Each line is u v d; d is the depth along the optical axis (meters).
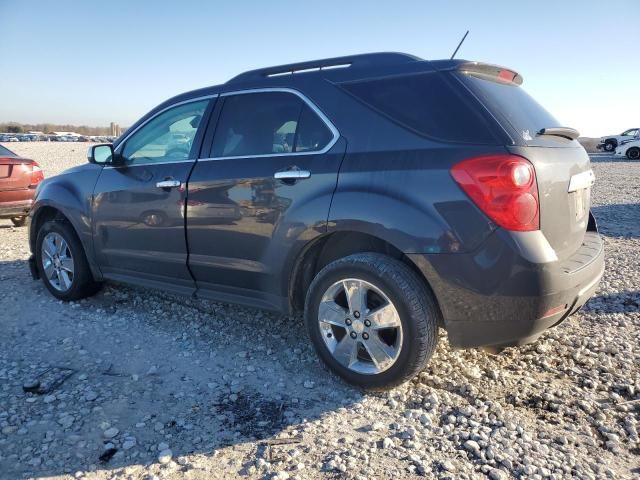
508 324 2.83
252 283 3.67
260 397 3.21
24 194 8.07
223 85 3.99
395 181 2.97
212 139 3.89
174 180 3.96
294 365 3.63
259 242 3.53
